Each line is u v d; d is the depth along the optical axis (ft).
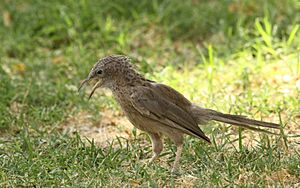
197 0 59.93
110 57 37.14
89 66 52.49
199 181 34.83
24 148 40.19
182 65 52.85
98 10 59.06
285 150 38.09
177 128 36.04
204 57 52.42
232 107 44.16
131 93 36.37
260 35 55.21
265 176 34.91
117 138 39.17
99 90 49.96
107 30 56.95
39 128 43.83
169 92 36.81
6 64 54.34
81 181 35.45
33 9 59.57
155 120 36.24
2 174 36.14
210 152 37.86
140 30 57.93
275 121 42.75
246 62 51.08
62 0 60.08
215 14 57.88
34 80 50.65
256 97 45.65
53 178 35.81
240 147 37.50
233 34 56.18
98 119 45.01
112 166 37.06
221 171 35.83
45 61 54.54
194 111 36.70
